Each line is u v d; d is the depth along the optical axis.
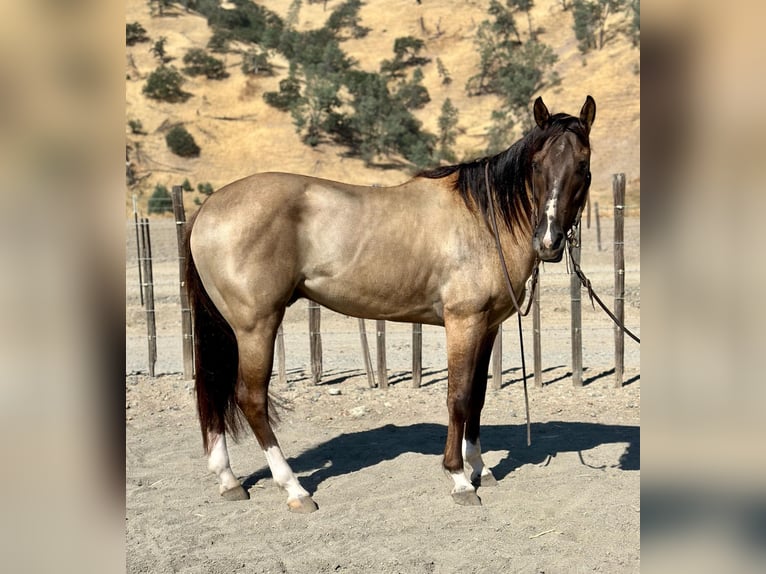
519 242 4.54
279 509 4.55
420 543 4.02
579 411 6.70
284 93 43.09
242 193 4.46
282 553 3.93
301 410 6.81
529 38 49.38
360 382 7.75
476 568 3.71
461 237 4.54
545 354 9.19
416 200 4.63
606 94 40.72
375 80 43.91
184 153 38.41
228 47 48.19
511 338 10.42
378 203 4.59
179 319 12.05
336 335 11.20
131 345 10.16
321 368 7.69
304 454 5.63
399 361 9.01
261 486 4.97
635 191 29.84
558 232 4.05
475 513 4.43
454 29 51.94
